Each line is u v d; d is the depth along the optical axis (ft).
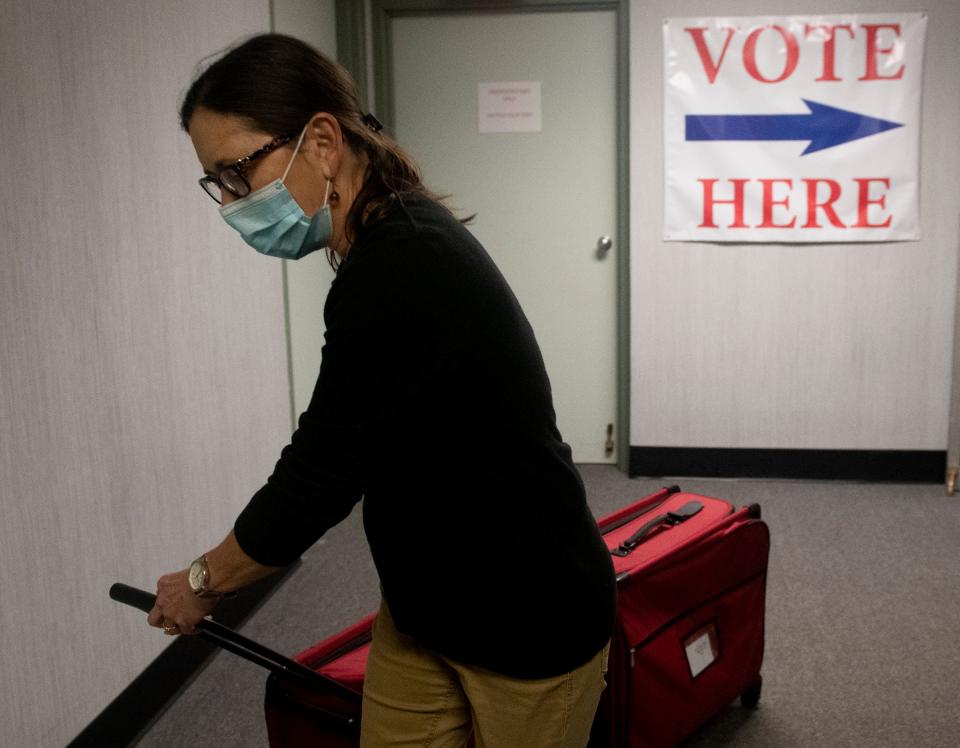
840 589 8.00
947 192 10.61
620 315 11.41
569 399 11.89
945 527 9.53
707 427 11.35
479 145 11.42
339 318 2.60
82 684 5.33
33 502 4.86
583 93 11.18
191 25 6.77
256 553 2.68
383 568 2.94
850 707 6.11
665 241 11.05
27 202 4.77
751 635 5.91
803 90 10.60
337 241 3.02
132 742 5.85
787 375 11.14
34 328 4.84
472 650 2.81
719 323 11.13
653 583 5.04
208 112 2.77
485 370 2.62
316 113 2.77
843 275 10.88
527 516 2.74
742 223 10.89
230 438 7.51
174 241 6.48
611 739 4.88
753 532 5.81
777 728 5.90
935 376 10.90
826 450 11.22
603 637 2.93
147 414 6.09
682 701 5.30
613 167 11.29
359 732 3.91
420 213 2.71
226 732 5.98
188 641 6.67
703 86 10.70
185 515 6.68
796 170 10.75
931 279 10.76
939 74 10.42
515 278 11.68
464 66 11.27
